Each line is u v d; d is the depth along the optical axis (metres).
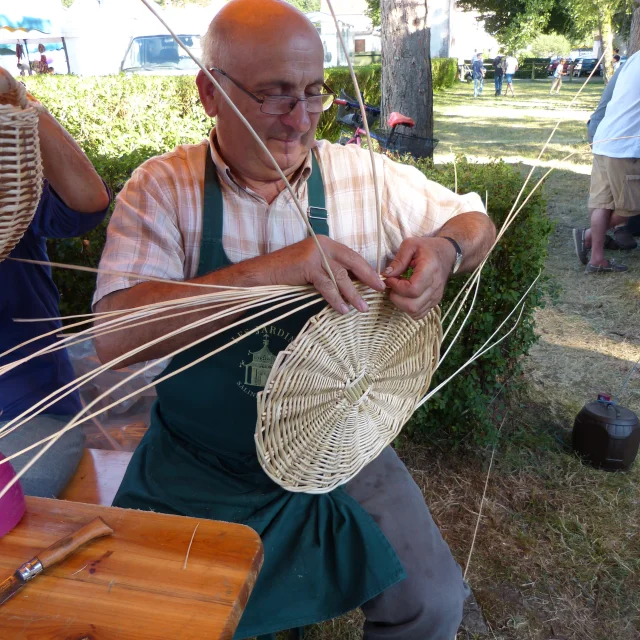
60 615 0.77
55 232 1.45
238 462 1.33
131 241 1.24
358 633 1.73
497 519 2.12
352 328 1.09
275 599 1.20
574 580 1.89
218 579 0.82
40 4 8.99
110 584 0.81
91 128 5.46
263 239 1.30
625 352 3.18
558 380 2.96
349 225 1.36
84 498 1.43
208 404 1.29
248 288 1.07
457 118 12.10
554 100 16.03
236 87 1.16
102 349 1.20
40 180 0.86
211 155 1.27
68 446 1.48
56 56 15.05
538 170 6.73
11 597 0.79
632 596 1.83
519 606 1.81
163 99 7.19
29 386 1.46
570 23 27.52
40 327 1.48
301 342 1.01
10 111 0.75
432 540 1.27
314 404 1.09
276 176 1.27
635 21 6.36
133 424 1.90
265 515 1.23
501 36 27.92
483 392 2.41
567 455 2.44
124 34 11.59
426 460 2.41
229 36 1.15
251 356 1.24
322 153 1.37
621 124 3.70
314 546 1.23
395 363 1.22
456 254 1.24
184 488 1.29
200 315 1.15
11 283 1.43
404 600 1.21
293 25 1.13
